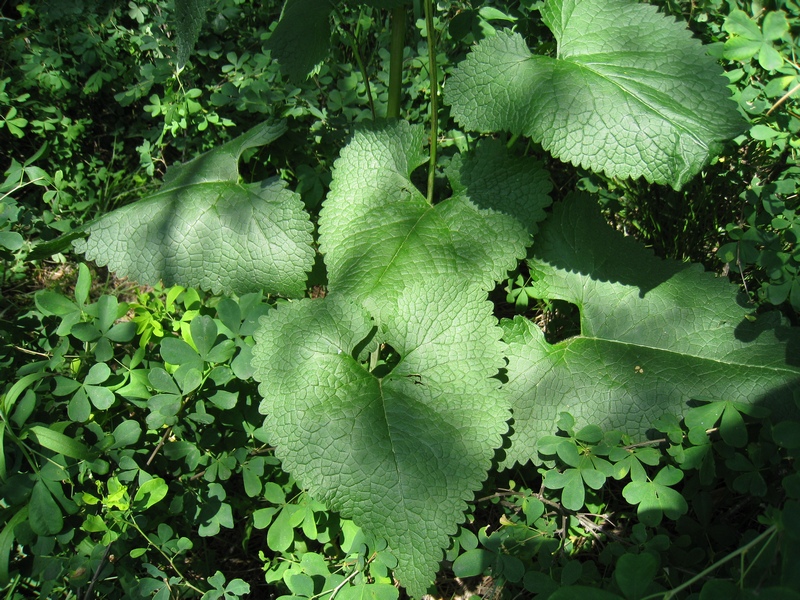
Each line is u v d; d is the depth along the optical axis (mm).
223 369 514
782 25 552
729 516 521
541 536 498
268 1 873
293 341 519
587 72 521
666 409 529
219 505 507
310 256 604
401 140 626
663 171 490
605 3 553
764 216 575
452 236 580
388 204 607
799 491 383
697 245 684
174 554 501
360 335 523
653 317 569
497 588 500
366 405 499
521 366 560
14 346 560
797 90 566
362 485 473
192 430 537
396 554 463
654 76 513
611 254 599
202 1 601
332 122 739
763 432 461
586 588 372
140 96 841
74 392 515
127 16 947
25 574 485
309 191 703
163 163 885
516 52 544
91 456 479
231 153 652
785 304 589
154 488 480
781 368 521
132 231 617
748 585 375
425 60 763
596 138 500
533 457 533
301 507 498
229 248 609
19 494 461
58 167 870
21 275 799
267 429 494
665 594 377
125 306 536
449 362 516
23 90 896
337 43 796
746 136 604
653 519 449
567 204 613
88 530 464
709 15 668
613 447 475
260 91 741
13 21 940
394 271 561
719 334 551
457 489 473
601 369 552
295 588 469
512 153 627
